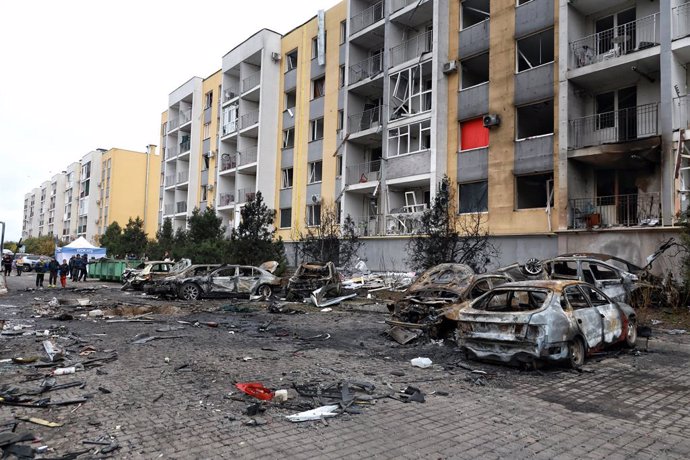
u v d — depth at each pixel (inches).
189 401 225.8
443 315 387.9
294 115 1336.1
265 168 1366.9
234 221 1481.3
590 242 666.2
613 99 718.5
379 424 198.2
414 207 956.6
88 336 406.9
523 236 764.0
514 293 358.0
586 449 173.3
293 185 1305.4
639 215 661.9
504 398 238.8
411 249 826.8
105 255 1637.6
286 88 1376.7
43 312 577.3
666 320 466.3
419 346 380.2
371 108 1143.0
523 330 287.9
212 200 1683.1
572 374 289.3
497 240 799.7
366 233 1040.2
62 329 441.1
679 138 585.6
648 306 510.6
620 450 172.7
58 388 243.9
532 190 791.1
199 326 477.7
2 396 224.8
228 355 335.6
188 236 1280.8
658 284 529.0
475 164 853.2
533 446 175.9
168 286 746.8
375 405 225.5
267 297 781.3
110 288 991.6
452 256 679.1
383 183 1005.2
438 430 191.9
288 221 1323.8
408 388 248.4
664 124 607.2
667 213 596.1
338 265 959.0
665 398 240.1
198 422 196.9
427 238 705.6
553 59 790.5
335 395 238.5
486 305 338.3
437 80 906.7
